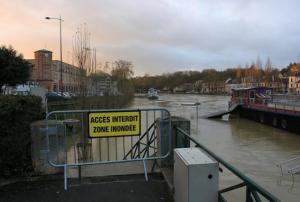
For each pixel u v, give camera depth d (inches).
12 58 1084.5
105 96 1323.8
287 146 895.7
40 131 223.0
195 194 144.7
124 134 229.5
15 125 208.8
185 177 148.3
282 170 598.9
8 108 202.4
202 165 144.8
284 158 721.6
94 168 243.3
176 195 169.3
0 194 191.8
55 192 195.3
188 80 6697.8
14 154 211.9
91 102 964.0
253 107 1656.0
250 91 1850.4
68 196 189.8
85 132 312.3
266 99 1651.1
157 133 245.6
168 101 3698.3
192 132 1198.9
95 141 622.8
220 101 3695.9
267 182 523.5
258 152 801.6
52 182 211.6
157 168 236.5
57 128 226.2
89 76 1026.1
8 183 208.8
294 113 1226.6
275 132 1222.9
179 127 234.8
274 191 478.0
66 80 2726.4
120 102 1877.5
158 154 242.1
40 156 222.8
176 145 234.8
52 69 3147.1
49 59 3107.8
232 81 5713.6
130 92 3203.7
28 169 220.1
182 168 154.2
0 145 205.6
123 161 225.6
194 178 144.5
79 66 952.3
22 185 206.1
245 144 929.5
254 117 1647.4
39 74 3073.3
